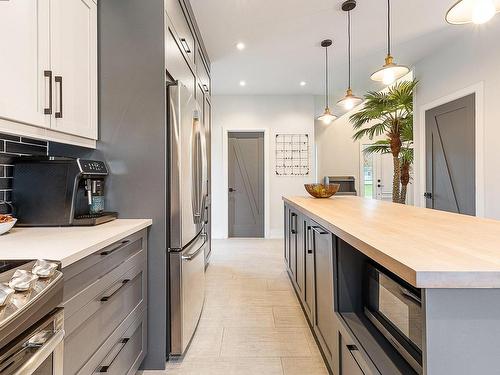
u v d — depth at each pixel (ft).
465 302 2.51
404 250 3.10
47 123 4.70
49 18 4.74
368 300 4.76
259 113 19.21
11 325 2.17
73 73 5.32
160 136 6.09
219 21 10.38
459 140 12.05
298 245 8.73
